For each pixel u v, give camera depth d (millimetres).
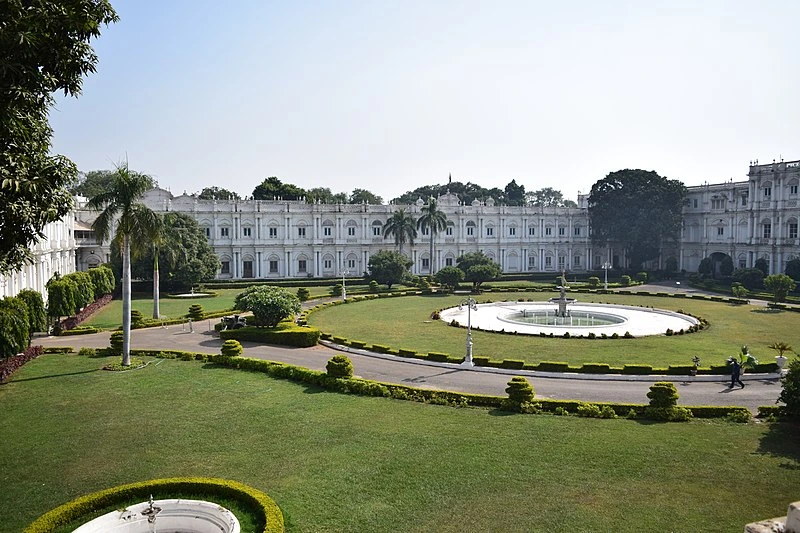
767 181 87062
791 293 75312
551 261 110938
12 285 47750
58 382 30453
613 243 108938
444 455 20219
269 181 132000
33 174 17578
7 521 15766
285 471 18938
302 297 70438
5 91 16125
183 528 15422
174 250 72375
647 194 96875
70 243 71812
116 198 35594
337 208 98812
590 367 33188
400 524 15523
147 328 49781
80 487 17859
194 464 19547
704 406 25359
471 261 81562
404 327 50719
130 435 22375
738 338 44406
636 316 57375
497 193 161875
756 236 89125
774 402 27391
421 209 96125
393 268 79562
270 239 95250
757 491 17406
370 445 21203
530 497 17062
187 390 28984
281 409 25703
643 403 26984
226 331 43875
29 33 16031
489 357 37312
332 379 29438
